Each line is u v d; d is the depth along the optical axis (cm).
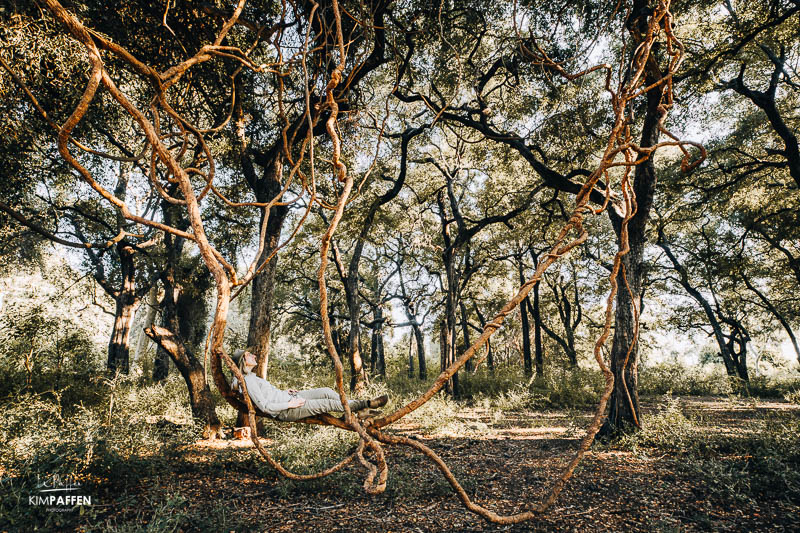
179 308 1886
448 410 1213
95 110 858
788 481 620
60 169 1033
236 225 1599
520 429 1173
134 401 1048
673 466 745
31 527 504
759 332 2775
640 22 804
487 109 1252
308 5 537
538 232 1983
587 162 1363
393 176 1938
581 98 1200
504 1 1020
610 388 289
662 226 2059
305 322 2817
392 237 2356
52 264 1977
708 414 1302
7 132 757
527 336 2577
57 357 1105
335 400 328
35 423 730
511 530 532
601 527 536
